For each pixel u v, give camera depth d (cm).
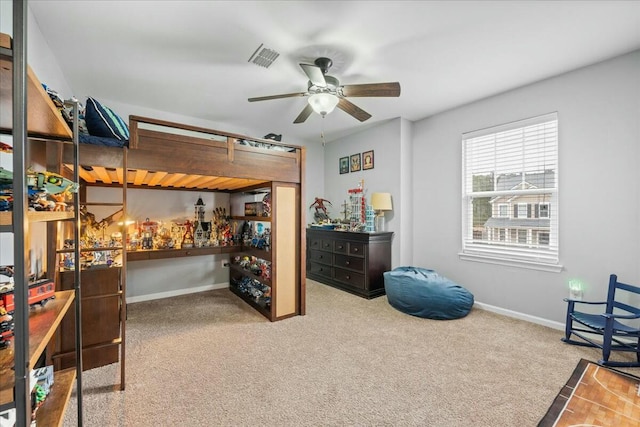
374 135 458
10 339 93
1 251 145
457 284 346
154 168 228
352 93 247
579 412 169
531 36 222
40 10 192
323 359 230
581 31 215
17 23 71
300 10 195
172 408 172
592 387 192
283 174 313
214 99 348
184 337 270
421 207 417
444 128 387
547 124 296
